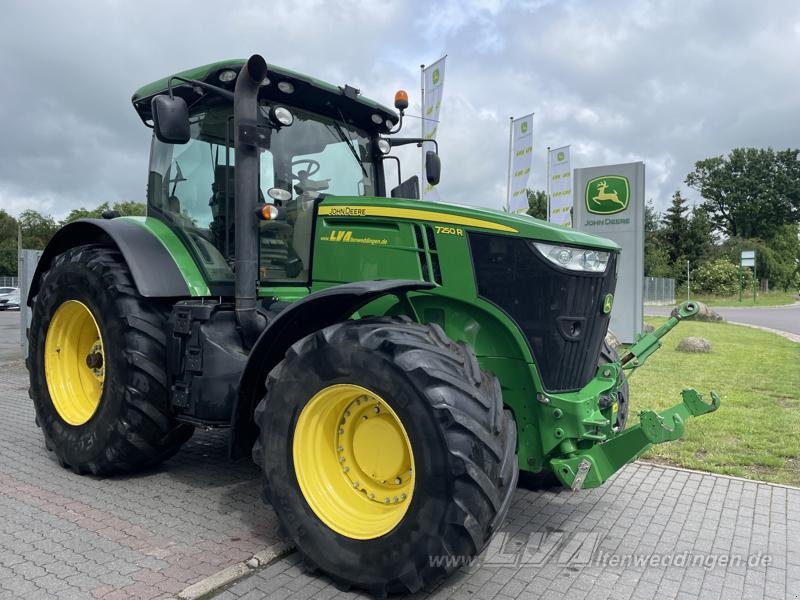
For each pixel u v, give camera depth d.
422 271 3.31
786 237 70.44
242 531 3.40
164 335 3.98
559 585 2.95
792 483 4.46
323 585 2.86
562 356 3.15
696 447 5.26
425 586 2.70
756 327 19.94
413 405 2.60
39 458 4.68
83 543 3.22
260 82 3.41
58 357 4.59
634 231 10.84
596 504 4.01
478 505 2.54
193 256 4.16
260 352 3.19
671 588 2.95
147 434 3.98
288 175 4.03
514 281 3.12
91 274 4.14
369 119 4.54
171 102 3.49
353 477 2.99
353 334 2.81
